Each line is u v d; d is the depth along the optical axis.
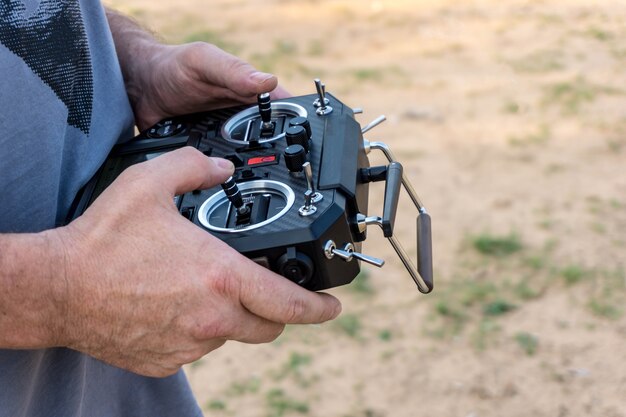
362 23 5.91
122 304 0.97
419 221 1.31
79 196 1.25
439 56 5.31
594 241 3.44
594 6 5.88
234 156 1.25
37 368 1.18
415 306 3.16
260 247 1.02
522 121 4.43
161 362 1.03
